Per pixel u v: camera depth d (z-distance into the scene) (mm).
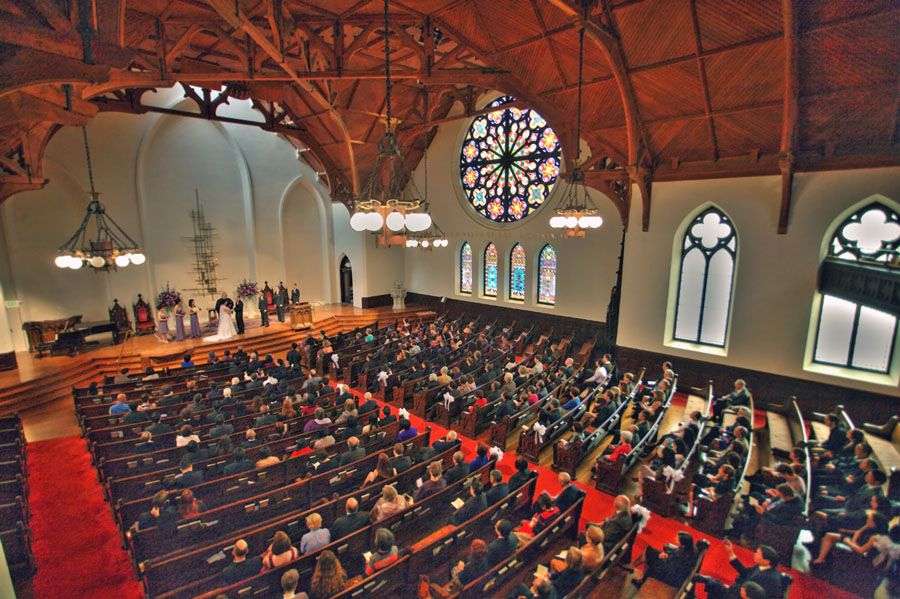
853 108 10461
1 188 12438
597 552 5844
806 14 9125
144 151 20734
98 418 10812
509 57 12109
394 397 14289
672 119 12586
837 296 10953
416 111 19328
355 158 19828
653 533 8164
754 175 12688
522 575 6137
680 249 14727
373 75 11898
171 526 6699
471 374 14445
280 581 5523
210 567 6270
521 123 21328
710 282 14320
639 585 6062
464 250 24641
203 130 22516
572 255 19969
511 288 22844
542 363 16469
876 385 11609
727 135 12453
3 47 3965
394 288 26438
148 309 20938
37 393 14391
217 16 10805
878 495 6805
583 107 13195
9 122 7840
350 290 27328
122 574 7148
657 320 15203
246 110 23297
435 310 26062
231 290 24156
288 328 21500
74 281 19547
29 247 18359
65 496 9258
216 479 7930
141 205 20891
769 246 12773
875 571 6457
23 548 6840
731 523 8062
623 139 13891
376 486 7918
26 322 17891
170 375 14188
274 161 24438
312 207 26172
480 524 7109
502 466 10602
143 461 9117
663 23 10188
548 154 20469
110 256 14016
